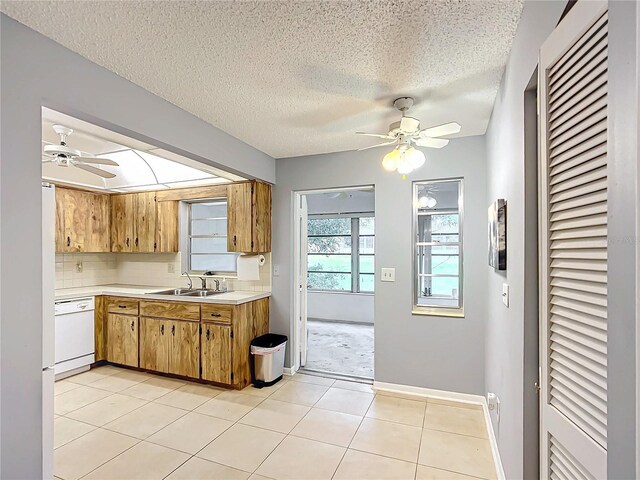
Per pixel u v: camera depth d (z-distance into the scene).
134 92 2.16
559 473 1.05
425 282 3.66
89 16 1.53
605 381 0.84
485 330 3.04
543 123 1.10
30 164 1.58
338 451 2.40
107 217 4.61
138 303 3.90
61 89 1.74
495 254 2.22
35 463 1.58
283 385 3.57
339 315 6.74
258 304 3.81
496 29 1.64
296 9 1.50
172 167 3.80
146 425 2.74
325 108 2.56
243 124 2.88
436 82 2.17
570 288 0.98
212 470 2.19
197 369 3.55
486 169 3.06
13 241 1.51
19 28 1.56
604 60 0.83
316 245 7.06
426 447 2.45
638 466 0.62
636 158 0.63
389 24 1.61
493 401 2.30
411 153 2.40
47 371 1.76
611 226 0.71
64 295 3.78
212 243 4.50
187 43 1.75
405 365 3.37
